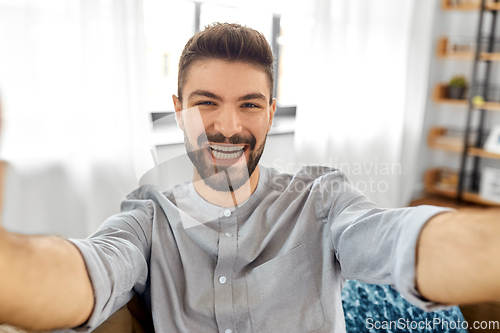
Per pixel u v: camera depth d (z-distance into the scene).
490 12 2.75
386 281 0.49
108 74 1.62
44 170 1.44
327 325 0.62
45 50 1.47
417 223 0.41
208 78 0.57
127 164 1.68
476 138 2.98
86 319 0.41
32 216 1.38
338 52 2.38
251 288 0.63
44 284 0.35
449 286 0.36
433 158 3.20
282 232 0.66
